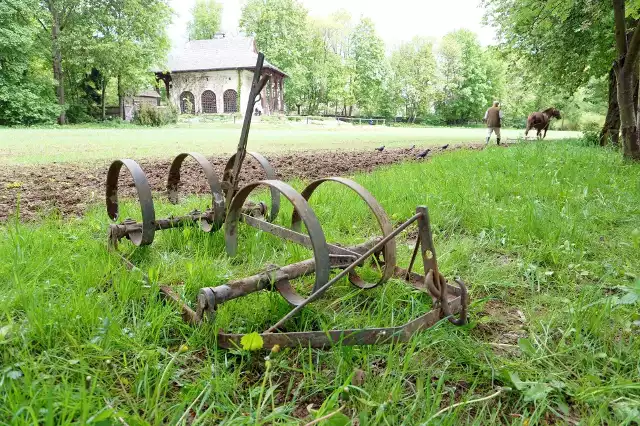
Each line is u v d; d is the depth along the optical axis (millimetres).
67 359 1986
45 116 37094
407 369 2018
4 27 34406
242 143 3625
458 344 2244
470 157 10273
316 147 17031
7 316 2240
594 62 15953
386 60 84250
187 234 3619
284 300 2578
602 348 2225
